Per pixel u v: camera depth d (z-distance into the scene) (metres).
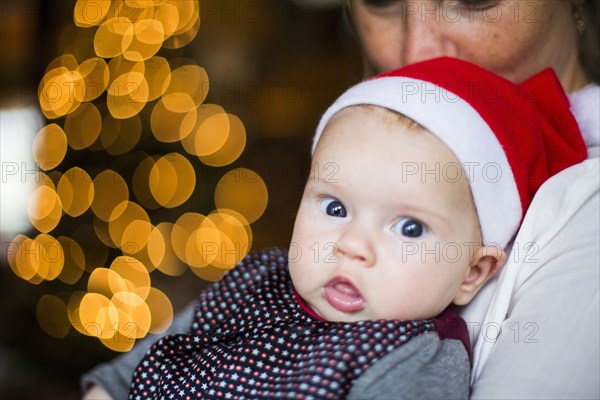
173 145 2.93
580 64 1.29
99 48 2.81
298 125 3.70
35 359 2.54
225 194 3.05
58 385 2.48
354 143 0.97
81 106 2.76
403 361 0.88
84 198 2.71
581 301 0.90
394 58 1.23
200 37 3.53
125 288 2.61
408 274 0.94
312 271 0.97
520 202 1.01
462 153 0.96
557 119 1.11
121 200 2.77
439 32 1.15
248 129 3.58
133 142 2.82
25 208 2.80
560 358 0.87
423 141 0.96
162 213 2.88
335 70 3.76
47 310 2.56
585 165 1.03
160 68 2.90
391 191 0.94
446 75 1.02
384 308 0.95
